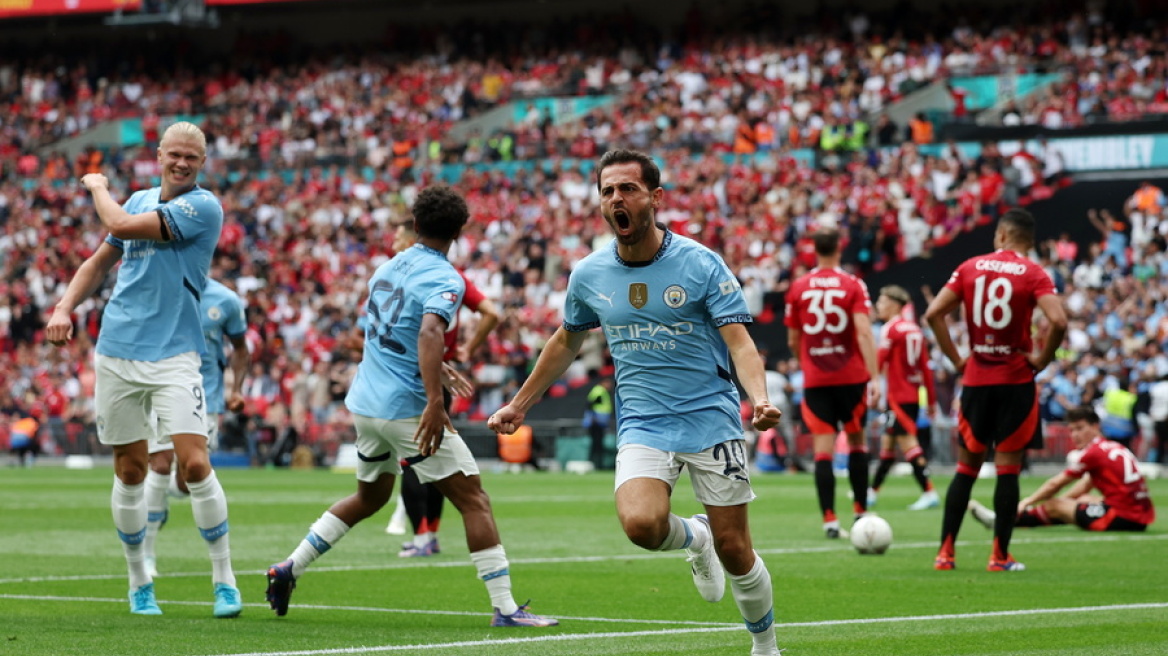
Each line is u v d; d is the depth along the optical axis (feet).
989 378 40.65
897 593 36.63
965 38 159.33
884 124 142.92
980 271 40.27
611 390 116.06
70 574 41.86
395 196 156.87
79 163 180.55
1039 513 56.44
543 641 28.14
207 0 189.57
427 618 31.96
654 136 154.92
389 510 71.05
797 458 107.86
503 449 115.75
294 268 152.15
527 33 187.62
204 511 31.40
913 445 67.36
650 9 185.06
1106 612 32.89
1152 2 153.48
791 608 33.76
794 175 139.54
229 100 192.95
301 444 124.98
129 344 31.30
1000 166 135.44
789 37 168.35
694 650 27.02
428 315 30.14
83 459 129.59
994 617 32.04
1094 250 122.01
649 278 24.17
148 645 27.20
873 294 126.21
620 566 43.93
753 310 129.59
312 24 202.08
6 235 165.68
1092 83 143.54
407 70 188.24
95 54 206.49
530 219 147.23
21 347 144.77
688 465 24.17
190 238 31.19
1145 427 102.22
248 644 27.40
